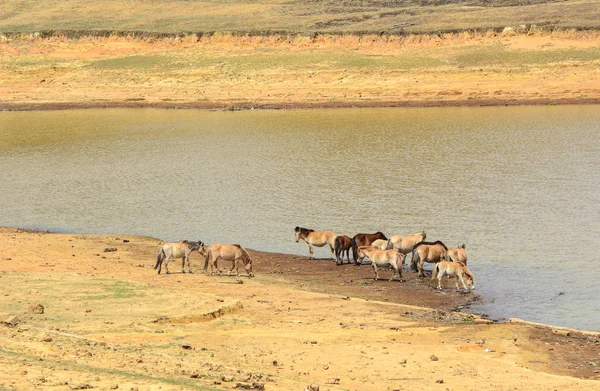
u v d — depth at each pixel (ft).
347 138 213.05
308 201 140.26
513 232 115.55
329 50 364.38
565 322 79.56
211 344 65.36
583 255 103.40
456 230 117.50
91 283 83.56
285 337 68.64
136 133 242.78
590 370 62.28
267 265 104.63
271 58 360.69
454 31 362.53
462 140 201.46
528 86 289.94
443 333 72.49
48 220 136.26
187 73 356.59
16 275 87.15
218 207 139.54
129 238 120.26
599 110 246.88
